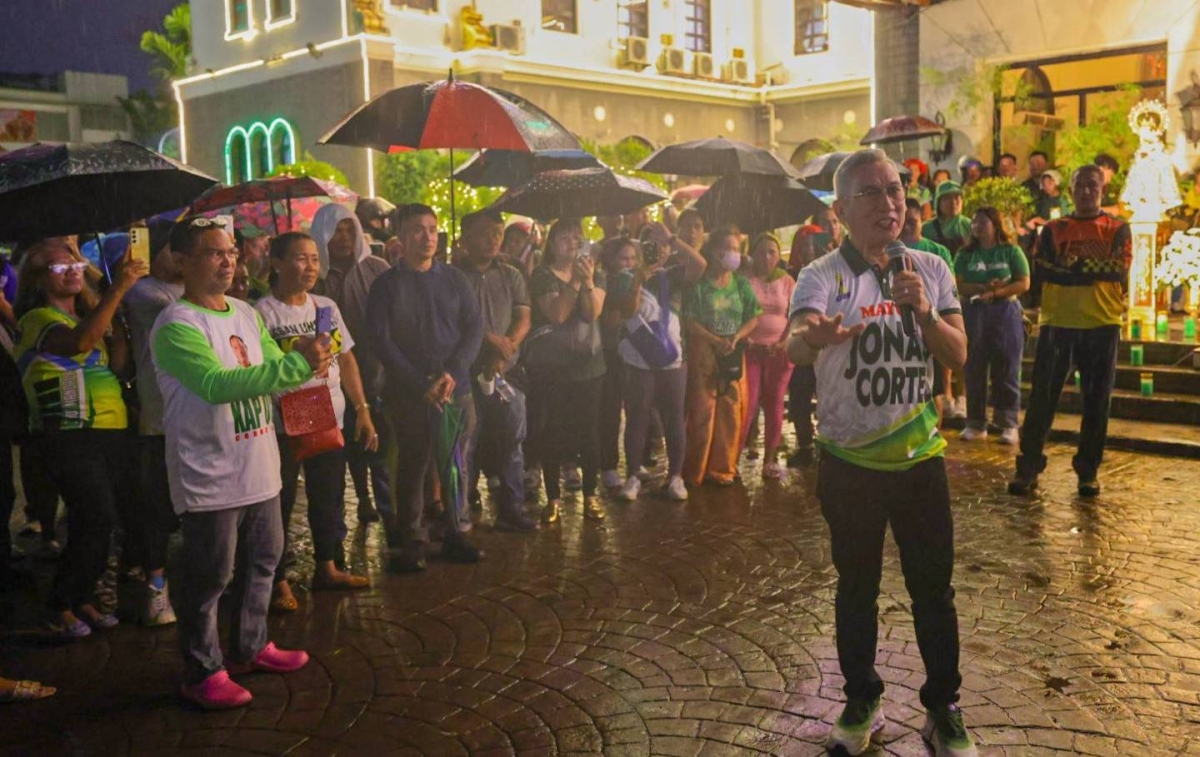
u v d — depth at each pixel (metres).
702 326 7.60
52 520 6.80
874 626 3.82
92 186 5.29
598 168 7.73
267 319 5.38
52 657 4.99
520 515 6.81
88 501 5.09
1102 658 4.54
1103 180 6.96
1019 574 5.65
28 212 5.21
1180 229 11.85
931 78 15.66
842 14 24.72
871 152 3.72
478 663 4.74
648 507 7.34
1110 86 14.95
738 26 26.14
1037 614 5.07
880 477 3.68
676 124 24.92
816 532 6.58
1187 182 12.91
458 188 18.36
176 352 4.06
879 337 3.66
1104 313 6.97
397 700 4.39
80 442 5.05
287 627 5.26
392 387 6.02
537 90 22.20
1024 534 6.37
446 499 6.16
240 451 4.26
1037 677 4.36
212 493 4.19
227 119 23.30
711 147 8.44
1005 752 3.75
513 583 5.82
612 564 6.09
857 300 3.69
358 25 20.08
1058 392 7.14
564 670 4.62
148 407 5.25
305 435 4.79
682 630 5.04
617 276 7.31
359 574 6.08
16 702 4.47
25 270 5.38
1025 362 10.65
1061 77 15.67
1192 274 9.91
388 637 5.09
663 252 8.71
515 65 21.58
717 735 3.97
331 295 6.86
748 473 8.28
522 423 6.79
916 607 3.76
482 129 6.22
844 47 24.80
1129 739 3.82
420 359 5.98
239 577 4.56
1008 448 8.77
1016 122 15.17
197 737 4.12
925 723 3.94
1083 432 7.18
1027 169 15.09
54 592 5.16
